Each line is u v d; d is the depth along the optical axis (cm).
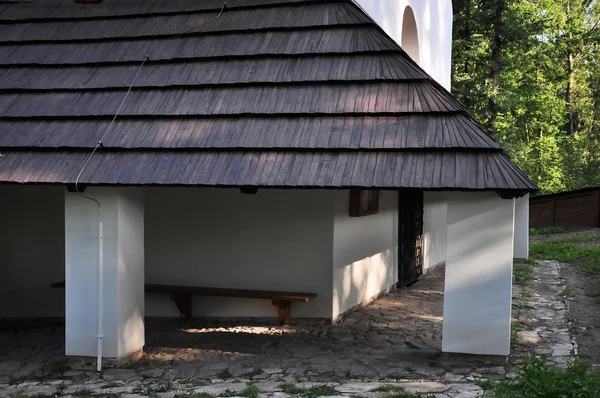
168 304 924
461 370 617
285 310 866
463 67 2897
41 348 791
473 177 584
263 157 642
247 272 899
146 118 707
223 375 649
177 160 657
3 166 679
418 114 644
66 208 688
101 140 685
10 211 960
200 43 776
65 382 641
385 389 560
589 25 3497
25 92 766
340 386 583
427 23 1276
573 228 2148
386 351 727
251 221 896
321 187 603
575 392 498
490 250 622
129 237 699
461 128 624
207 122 689
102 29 828
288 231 885
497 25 2483
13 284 962
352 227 948
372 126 645
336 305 887
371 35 729
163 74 750
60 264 948
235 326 876
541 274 1276
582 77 3725
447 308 637
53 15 869
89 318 689
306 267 880
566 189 3162
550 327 817
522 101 2845
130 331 705
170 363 702
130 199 699
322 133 649
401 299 1072
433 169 596
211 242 909
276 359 705
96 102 734
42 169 671
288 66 722
